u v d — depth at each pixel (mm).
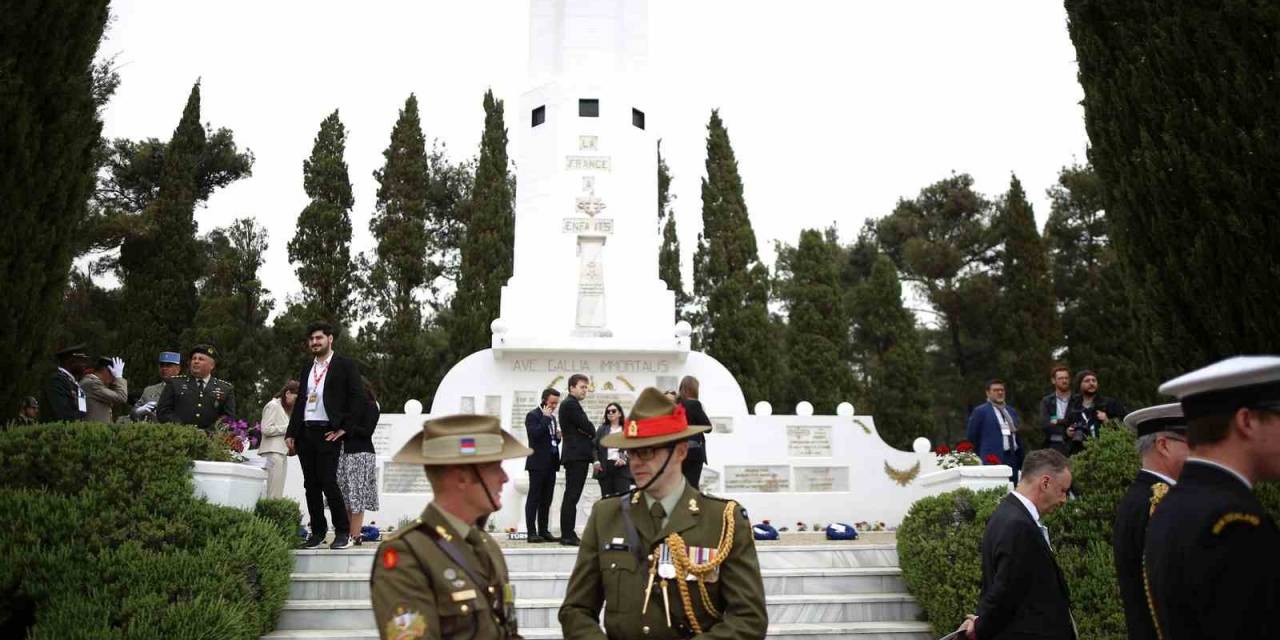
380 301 31609
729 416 17297
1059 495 5836
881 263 34719
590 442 11711
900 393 33062
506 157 30188
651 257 18156
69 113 9344
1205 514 3498
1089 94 9070
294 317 28750
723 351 29156
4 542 7586
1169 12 8438
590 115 18469
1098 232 35375
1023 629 5527
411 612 3742
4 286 8625
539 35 18984
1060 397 12148
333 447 10266
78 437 8312
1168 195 8094
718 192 31031
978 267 39969
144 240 28562
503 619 4074
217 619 7422
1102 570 8094
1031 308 32219
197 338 27750
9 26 8852
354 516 10883
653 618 4488
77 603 7293
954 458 12375
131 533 7965
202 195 35031
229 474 9039
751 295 30125
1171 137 8086
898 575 10336
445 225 39188
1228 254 7672
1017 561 5570
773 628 9180
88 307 29906
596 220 17984
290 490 15859
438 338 31422
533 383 17141
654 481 4672
